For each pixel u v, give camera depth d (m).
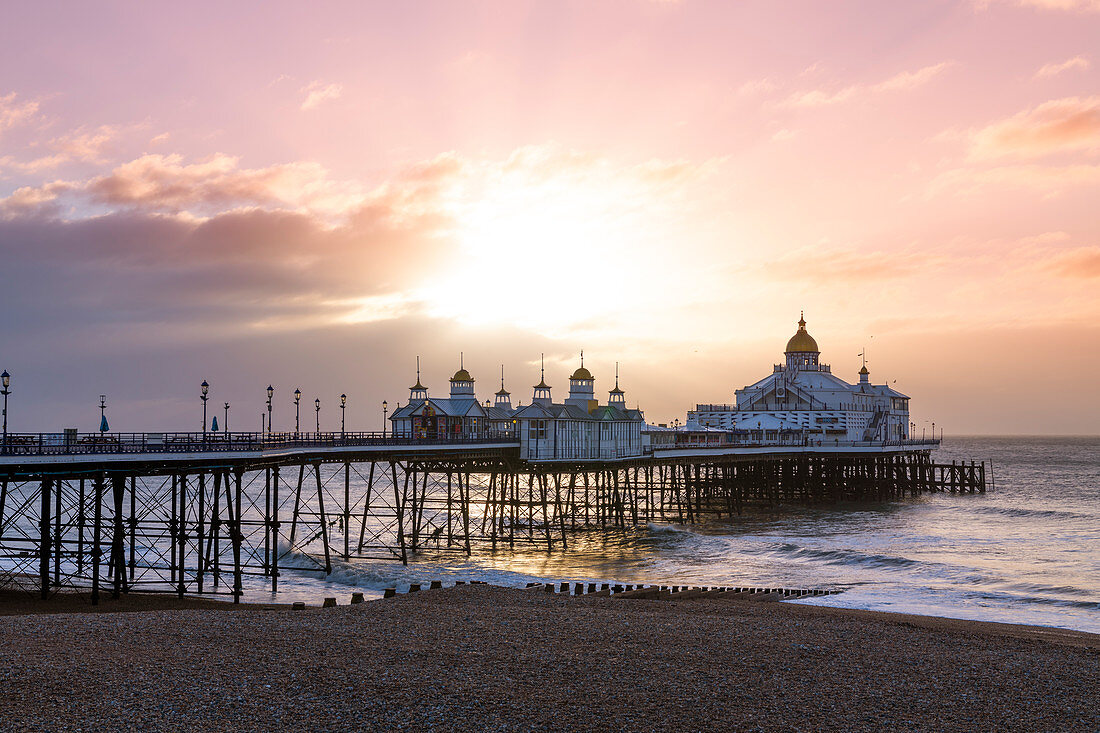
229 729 22.22
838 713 25.22
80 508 48.72
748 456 118.31
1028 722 25.20
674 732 23.20
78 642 29.70
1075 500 138.38
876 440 152.50
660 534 90.06
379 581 58.00
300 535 86.19
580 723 23.55
